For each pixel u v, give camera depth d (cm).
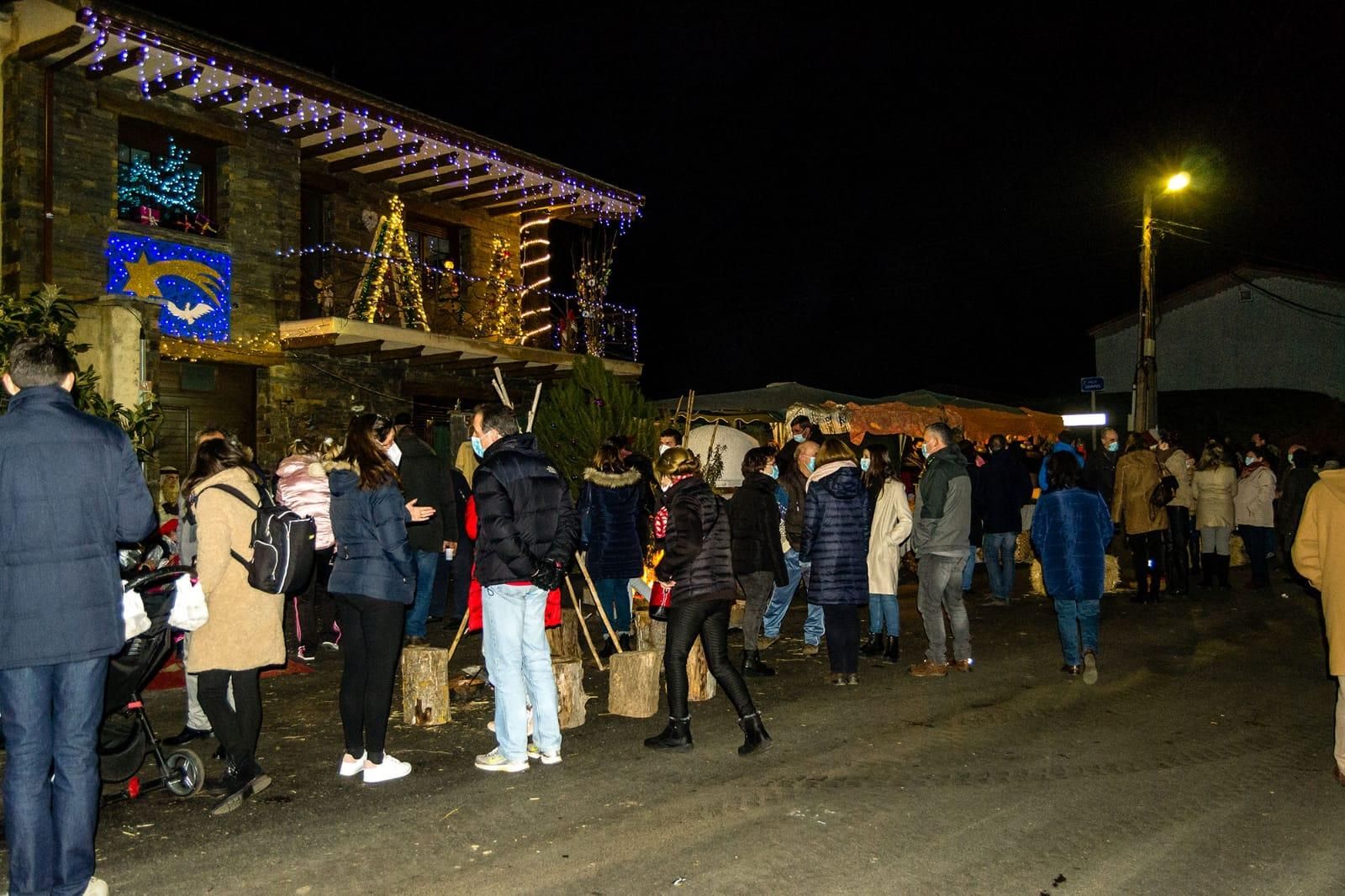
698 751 624
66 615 395
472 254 1806
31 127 1155
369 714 561
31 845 392
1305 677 830
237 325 1357
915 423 1803
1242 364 3625
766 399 1769
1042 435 2169
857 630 808
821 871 438
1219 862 448
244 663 523
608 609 945
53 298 854
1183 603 1251
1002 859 450
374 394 1564
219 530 512
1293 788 550
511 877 434
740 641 1015
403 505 564
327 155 1524
